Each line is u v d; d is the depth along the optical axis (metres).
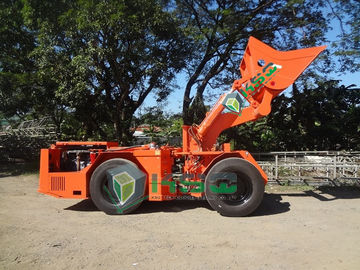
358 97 12.26
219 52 14.42
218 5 13.85
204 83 14.71
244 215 6.07
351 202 7.10
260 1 13.88
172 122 16.08
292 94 12.62
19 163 15.44
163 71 12.72
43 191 6.76
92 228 5.48
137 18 11.05
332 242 4.64
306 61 6.52
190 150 6.99
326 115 12.13
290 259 4.05
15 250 4.43
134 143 16.39
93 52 10.96
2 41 14.76
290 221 5.73
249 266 3.85
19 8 14.27
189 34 12.91
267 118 12.65
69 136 17.31
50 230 5.37
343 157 9.22
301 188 8.51
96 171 6.43
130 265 3.92
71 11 11.09
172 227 5.49
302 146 12.14
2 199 7.80
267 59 6.64
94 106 14.92
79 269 3.83
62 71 12.00
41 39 12.20
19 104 16.41
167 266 3.88
